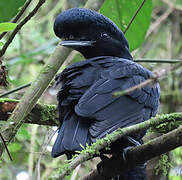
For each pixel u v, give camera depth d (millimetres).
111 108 6598
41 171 11398
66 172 5844
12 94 9383
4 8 7848
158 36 14633
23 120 7516
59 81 7234
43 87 7660
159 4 14992
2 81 7777
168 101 13828
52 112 8516
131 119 6703
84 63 7219
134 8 9930
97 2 8969
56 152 6078
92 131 6254
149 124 6355
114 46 8594
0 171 11633
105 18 8531
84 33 8289
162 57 14289
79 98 6684
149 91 7453
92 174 7133
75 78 6969
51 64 7805
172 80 13766
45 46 11508
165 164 8680
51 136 7867
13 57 12023
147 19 9906
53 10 12508
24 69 12906
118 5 9953
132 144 6934
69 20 8125
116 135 6184
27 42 13000
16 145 10016
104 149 6992
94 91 6695
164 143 6051
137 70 7344
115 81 6906
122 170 6773
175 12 14461
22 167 11719
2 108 8125
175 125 7996
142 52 14109
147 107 7328
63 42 7867
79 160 5977
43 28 13984
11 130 7328
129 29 10008
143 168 7383
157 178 9891
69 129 6355
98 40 8414
